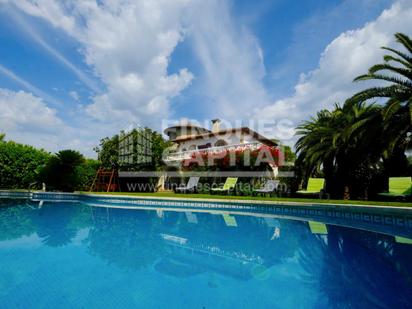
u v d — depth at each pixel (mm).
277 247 6426
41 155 20281
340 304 3545
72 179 19125
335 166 15914
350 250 5961
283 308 3490
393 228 8062
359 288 4031
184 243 6922
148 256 5812
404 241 6645
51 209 12672
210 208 13070
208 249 6359
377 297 3758
